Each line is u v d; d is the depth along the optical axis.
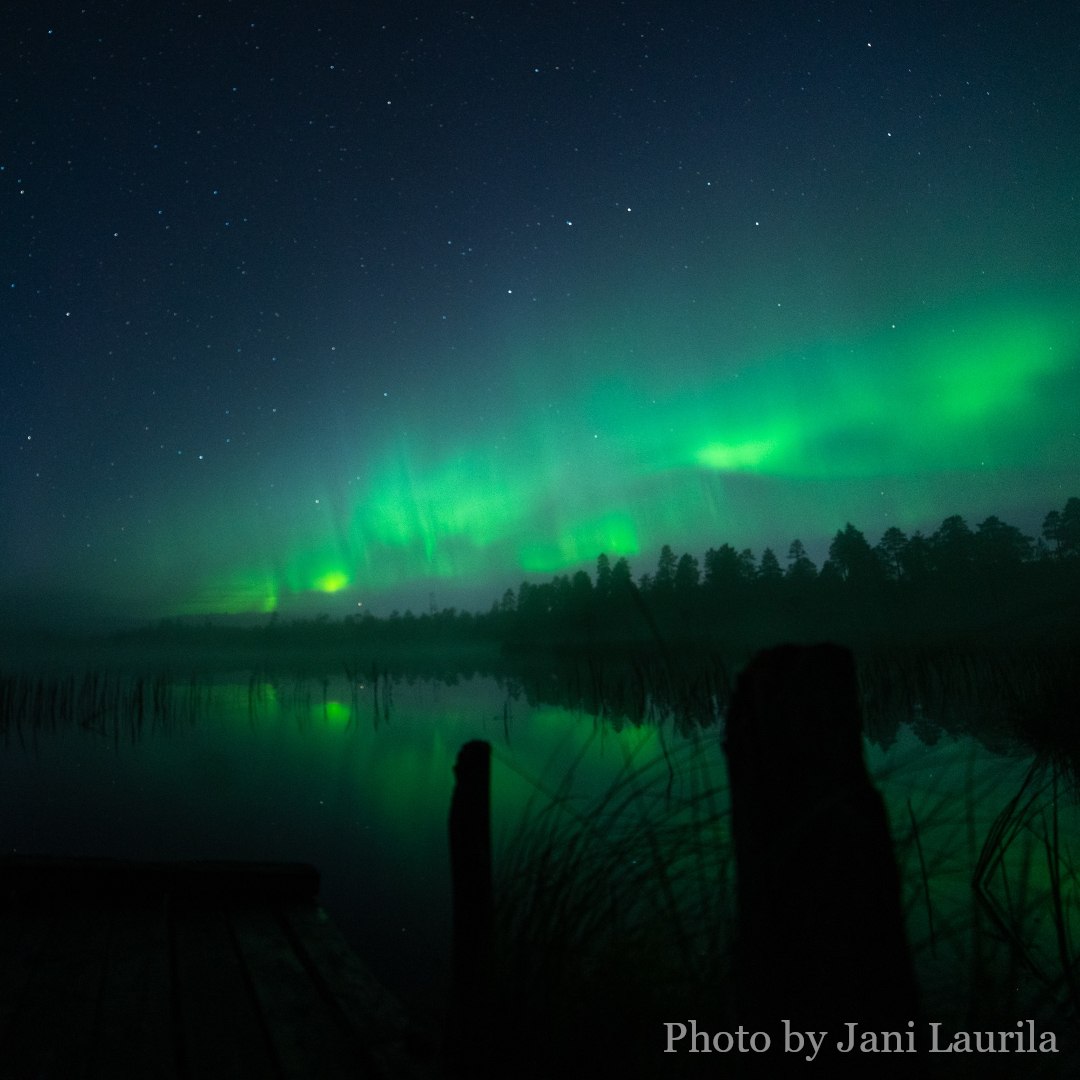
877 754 6.80
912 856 3.16
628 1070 1.59
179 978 2.32
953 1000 2.14
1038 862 3.44
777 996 1.07
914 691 9.85
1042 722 6.43
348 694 17.47
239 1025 2.03
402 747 9.15
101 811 6.24
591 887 1.87
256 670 29.08
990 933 2.66
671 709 10.23
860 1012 1.02
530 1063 1.65
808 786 1.09
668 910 1.81
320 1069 1.82
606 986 1.71
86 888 3.04
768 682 1.14
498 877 2.05
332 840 5.27
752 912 1.12
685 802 1.94
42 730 11.52
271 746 9.50
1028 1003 2.22
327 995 2.22
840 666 1.14
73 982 2.26
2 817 6.04
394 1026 2.03
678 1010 1.63
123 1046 1.90
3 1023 2.00
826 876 1.05
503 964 1.79
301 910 2.99
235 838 5.36
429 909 3.86
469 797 1.94
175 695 17.61
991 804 4.44
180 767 8.20
